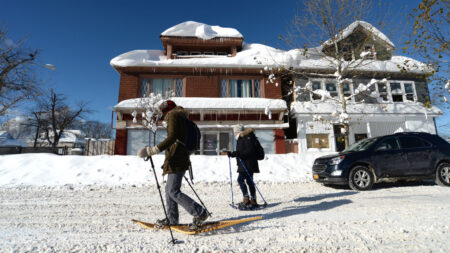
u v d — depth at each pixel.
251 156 3.91
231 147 14.01
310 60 14.55
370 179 5.54
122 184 6.58
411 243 2.05
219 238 2.28
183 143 2.47
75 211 3.75
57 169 7.86
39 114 28.08
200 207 2.43
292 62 14.23
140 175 7.60
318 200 4.33
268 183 6.79
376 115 14.70
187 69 14.76
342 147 15.20
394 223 2.63
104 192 5.56
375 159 5.69
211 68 14.81
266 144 14.05
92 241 2.24
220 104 13.62
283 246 2.05
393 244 2.05
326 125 14.45
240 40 16.00
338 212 3.28
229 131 14.16
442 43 8.47
